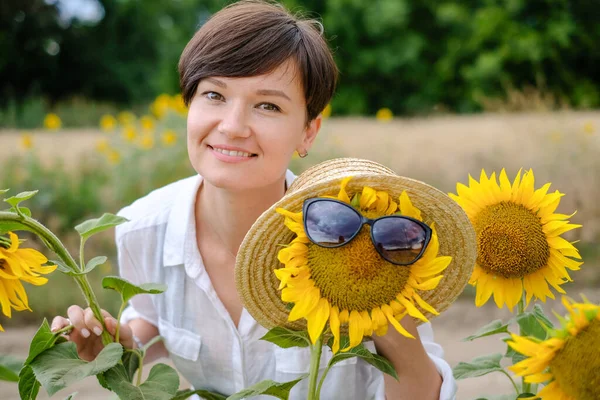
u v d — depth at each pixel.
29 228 1.48
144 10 25.47
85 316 1.59
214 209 1.80
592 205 6.08
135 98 25.20
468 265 1.41
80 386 3.67
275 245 1.38
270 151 1.58
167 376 1.49
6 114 13.50
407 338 1.46
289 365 1.80
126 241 1.92
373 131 8.73
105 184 6.57
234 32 1.55
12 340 4.27
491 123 8.66
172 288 1.87
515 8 16.81
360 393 1.89
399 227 1.25
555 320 4.19
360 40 18.73
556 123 7.45
